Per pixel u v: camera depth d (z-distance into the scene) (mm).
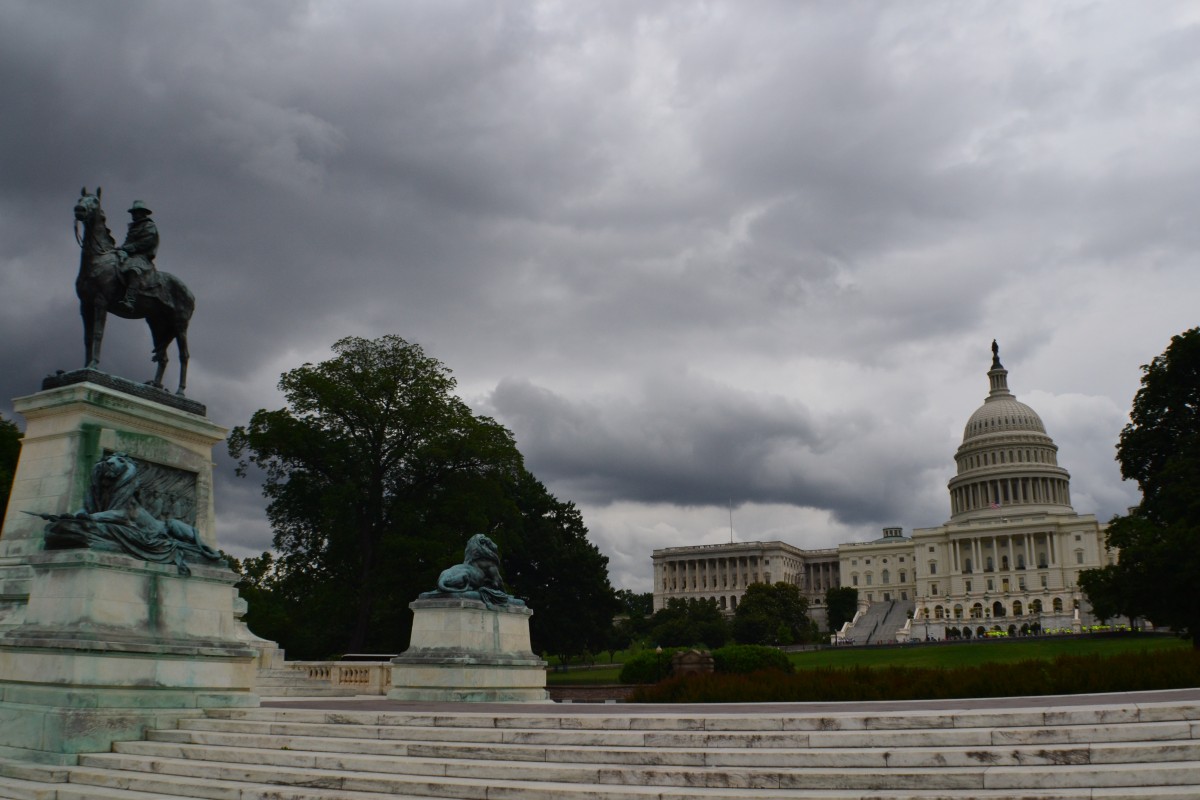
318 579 70875
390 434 70875
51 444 26359
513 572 93438
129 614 21000
